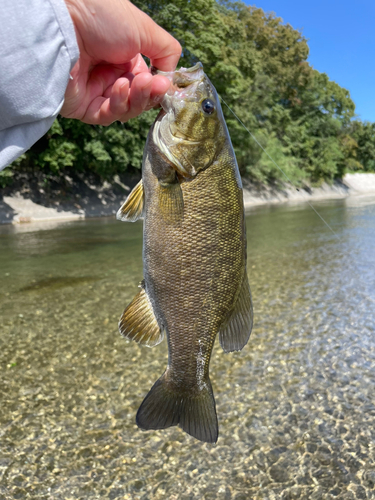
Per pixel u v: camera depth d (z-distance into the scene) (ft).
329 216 11.91
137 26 0.81
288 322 3.45
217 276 0.95
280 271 5.15
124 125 13.69
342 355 2.84
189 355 0.97
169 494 1.73
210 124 0.91
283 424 2.14
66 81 0.60
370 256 5.94
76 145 12.98
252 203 18.79
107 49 0.82
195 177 0.91
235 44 19.16
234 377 2.59
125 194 15.23
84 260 6.22
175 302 0.94
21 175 13.08
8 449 1.98
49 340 3.19
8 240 8.29
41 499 1.71
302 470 1.83
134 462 1.91
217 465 1.88
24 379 2.61
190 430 0.97
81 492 1.75
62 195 13.60
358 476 1.78
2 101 0.55
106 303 4.07
